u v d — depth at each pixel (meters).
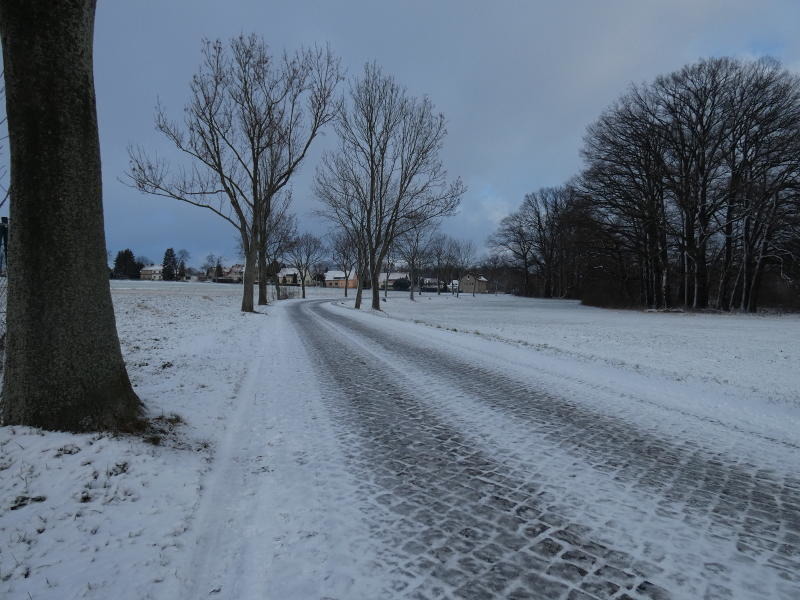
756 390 6.98
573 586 2.41
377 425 5.16
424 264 86.12
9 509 2.79
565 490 3.57
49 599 2.15
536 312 32.16
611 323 21.19
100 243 4.14
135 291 37.09
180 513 3.07
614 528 3.02
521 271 88.75
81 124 3.94
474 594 2.34
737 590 2.40
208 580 2.44
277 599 2.29
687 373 8.29
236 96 20.22
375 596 2.31
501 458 4.21
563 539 2.88
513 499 3.41
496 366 8.85
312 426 5.11
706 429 5.11
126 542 2.67
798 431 5.07
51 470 3.21
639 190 38.47
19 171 3.78
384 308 36.66
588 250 44.41
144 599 2.22
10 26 3.64
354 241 36.47
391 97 27.58
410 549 2.74
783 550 2.78
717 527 3.05
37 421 3.77
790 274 36.31
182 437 4.40
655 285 41.78
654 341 13.43
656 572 2.55
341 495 3.45
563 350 11.00
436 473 3.87
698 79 35.47
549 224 77.94
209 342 11.07
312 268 101.75
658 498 3.45
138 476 3.39
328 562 2.61
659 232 38.44
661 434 4.93
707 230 36.50
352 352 10.55
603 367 8.82
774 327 19.52
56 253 3.82
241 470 3.92
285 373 8.02
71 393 3.84
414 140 27.66
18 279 3.81
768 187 32.88
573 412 5.74
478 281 124.50
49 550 2.51
